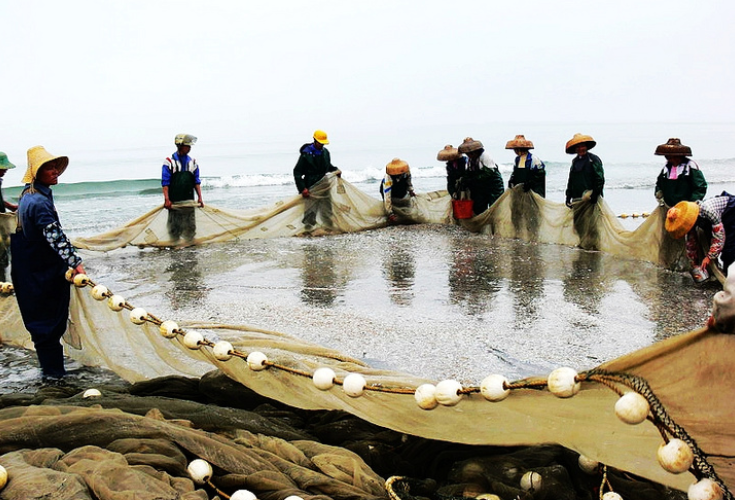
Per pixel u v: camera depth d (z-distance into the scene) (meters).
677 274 8.46
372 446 3.43
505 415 3.05
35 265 5.19
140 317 4.71
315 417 4.01
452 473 3.18
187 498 2.59
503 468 3.08
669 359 2.34
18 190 20.62
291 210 12.20
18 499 2.49
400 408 3.38
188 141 11.09
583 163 10.25
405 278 8.61
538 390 2.87
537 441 3.06
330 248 10.97
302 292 7.95
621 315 6.67
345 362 4.68
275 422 3.79
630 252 9.57
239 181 23.84
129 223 10.91
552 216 10.94
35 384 5.20
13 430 3.24
